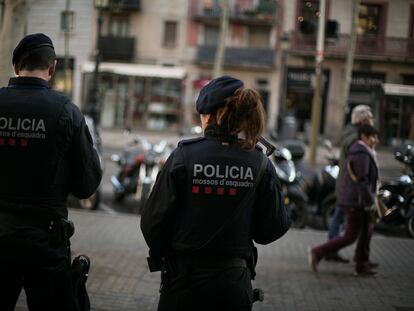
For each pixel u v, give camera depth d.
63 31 8.72
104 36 34.38
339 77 23.02
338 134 24.52
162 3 35.06
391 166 9.17
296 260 7.31
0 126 3.22
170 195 2.90
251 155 3.00
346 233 6.57
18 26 6.78
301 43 27.23
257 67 35.12
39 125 3.21
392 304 5.57
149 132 33.03
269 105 35.31
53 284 3.25
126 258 6.89
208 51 35.19
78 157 3.31
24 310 4.81
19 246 3.16
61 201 3.31
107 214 9.77
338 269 6.89
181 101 33.97
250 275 3.06
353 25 14.55
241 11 34.66
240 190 2.94
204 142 2.99
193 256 2.94
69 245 3.41
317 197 10.55
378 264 6.73
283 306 5.43
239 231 2.94
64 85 18.73
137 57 35.12
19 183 3.21
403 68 11.77
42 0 8.28
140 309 5.15
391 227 9.80
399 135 9.64
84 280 3.42
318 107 18.39
